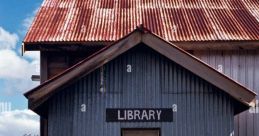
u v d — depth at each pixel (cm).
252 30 1429
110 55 1084
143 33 1086
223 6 1611
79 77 1075
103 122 1103
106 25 1448
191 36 1380
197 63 1091
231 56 1412
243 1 1666
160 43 1091
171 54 1093
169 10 1567
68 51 1395
